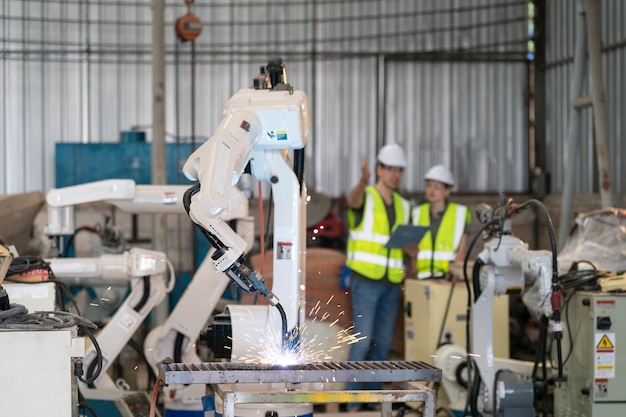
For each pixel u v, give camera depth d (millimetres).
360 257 6797
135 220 8891
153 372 5422
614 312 4691
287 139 3732
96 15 10055
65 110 10016
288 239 3898
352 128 10367
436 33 10328
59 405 3119
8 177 9906
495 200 10219
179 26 8305
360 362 3707
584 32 7980
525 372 5414
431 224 7062
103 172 9352
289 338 3861
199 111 10250
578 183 9484
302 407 3910
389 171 6934
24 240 7609
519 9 10281
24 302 4211
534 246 10102
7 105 9891
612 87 8719
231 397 3375
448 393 5832
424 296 6336
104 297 6734
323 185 10359
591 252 5520
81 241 8930
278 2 10297
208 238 3477
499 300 6227
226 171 3451
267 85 3961
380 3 10312
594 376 4676
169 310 8547
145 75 10141
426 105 10375
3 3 9836
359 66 10352
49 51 9953
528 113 10344
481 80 10359
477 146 10367
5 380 3096
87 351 5152
